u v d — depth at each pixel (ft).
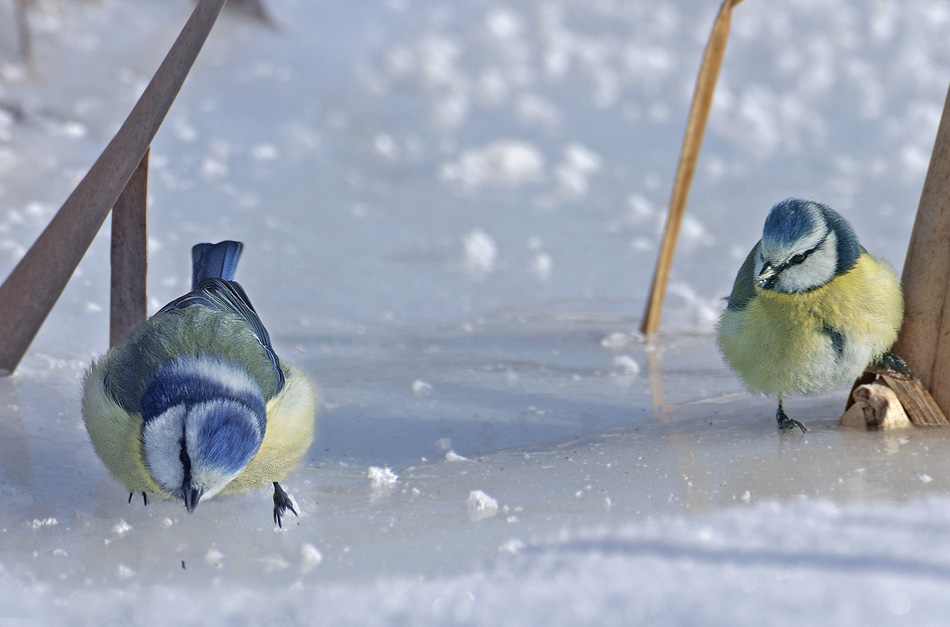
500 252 46.37
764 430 26.78
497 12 85.30
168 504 22.21
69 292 35.55
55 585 18.03
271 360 22.65
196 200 49.75
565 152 62.23
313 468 25.03
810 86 74.38
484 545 19.31
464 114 69.26
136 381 21.22
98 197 26.99
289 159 57.88
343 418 28.66
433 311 39.34
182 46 25.53
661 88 75.61
